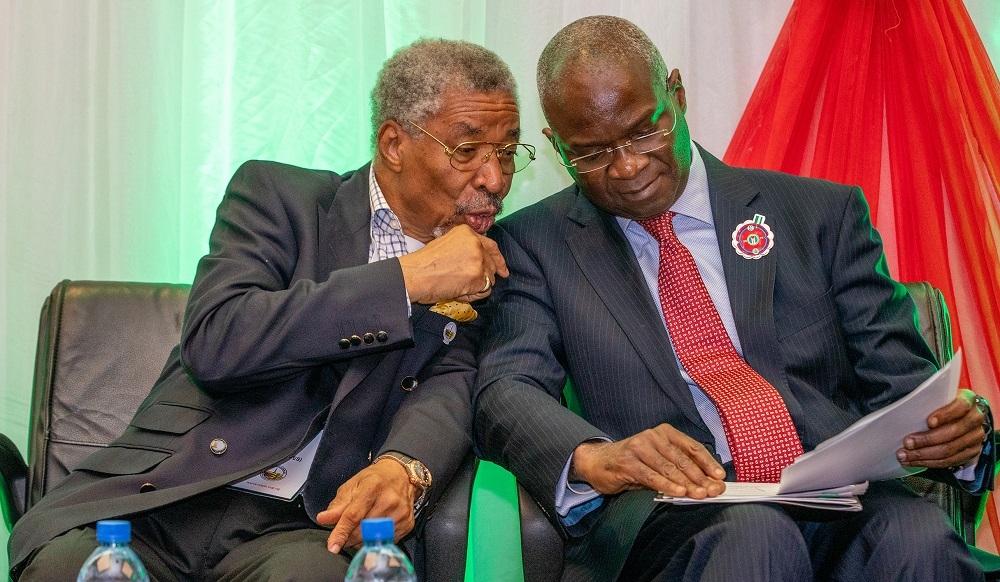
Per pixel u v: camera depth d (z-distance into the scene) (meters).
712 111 2.90
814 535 1.87
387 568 1.30
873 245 2.12
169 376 2.08
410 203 2.13
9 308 2.70
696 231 2.17
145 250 2.73
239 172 2.20
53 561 1.57
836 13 2.72
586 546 1.94
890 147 2.71
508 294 2.23
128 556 1.41
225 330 1.88
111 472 1.86
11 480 2.03
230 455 1.89
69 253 2.72
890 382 1.99
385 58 2.81
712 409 2.06
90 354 2.24
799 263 2.10
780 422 1.93
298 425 1.96
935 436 1.65
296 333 1.87
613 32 2.06
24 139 2.72
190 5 2.79
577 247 2.19
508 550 2.23
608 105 1.99
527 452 1.90
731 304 2.07
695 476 1.67
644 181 2.04
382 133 2.12
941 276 2.59
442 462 1.89
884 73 2.72
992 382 2.64
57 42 2.74
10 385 2.70
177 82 2.78
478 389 2.08
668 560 1.78
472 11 2.83
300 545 1.67
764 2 2.90
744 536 1.60
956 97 2.62
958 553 1.65
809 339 2.05
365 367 1.99
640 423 2.04
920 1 2.68
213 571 1.80
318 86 2.79
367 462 2.02
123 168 2.73
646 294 2.11
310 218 2.10
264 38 2.79
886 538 1.68
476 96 2.07
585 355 2.10
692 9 2.89
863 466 1.66
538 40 2.81
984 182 2.66
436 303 2.12
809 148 2.74
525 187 2.84
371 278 1.92
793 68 2.69
